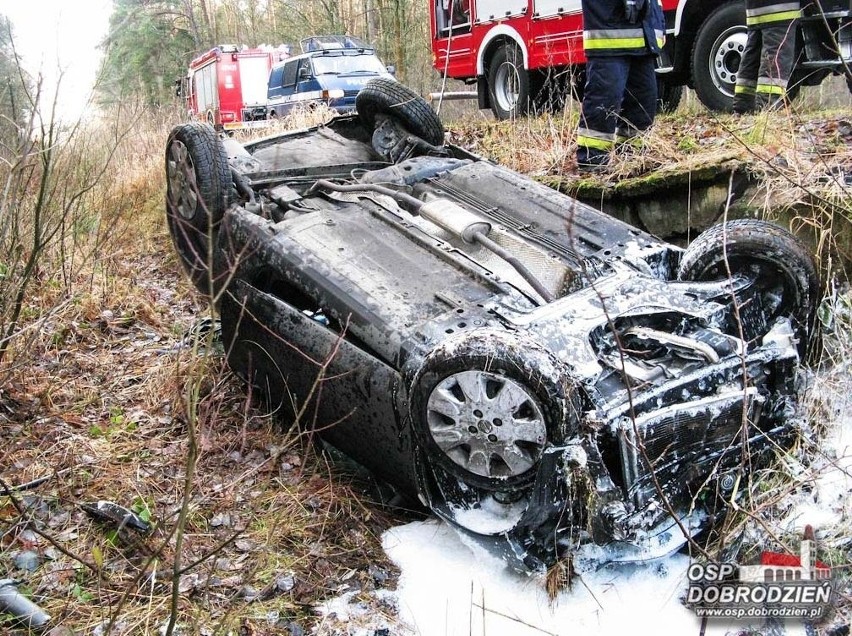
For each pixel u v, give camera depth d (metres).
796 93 5.83
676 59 6.71
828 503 2.82
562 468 2.55
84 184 4.82
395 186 4.22
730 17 5.98
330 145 5.00
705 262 3.42
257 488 3.32
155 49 15.80
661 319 3.08
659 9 5.02
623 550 2.67
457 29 8.87
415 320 2.98
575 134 5.66
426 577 2.82
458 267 3.32
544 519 2.60
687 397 2.72
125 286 5.39
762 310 3.33
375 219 3.72
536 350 2.56
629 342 2.98
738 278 3.37
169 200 4.30
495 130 6.56
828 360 3.56
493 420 2.60
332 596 2.76
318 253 3.39
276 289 3.72
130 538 2.93
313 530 3.09
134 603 2.65
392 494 3.31
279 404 3.70
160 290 5.58
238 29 22.62
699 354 2.85
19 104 3.37
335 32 18.48
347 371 3.10
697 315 3.04
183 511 2.11
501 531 2.71
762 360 2.92
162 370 4.25
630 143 5.17
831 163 4.22
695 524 2.77
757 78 5.52
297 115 9.77
